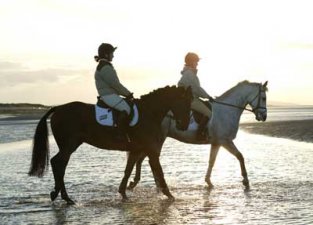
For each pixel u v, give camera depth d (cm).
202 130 1388
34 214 1066
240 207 1103
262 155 2375
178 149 2844
